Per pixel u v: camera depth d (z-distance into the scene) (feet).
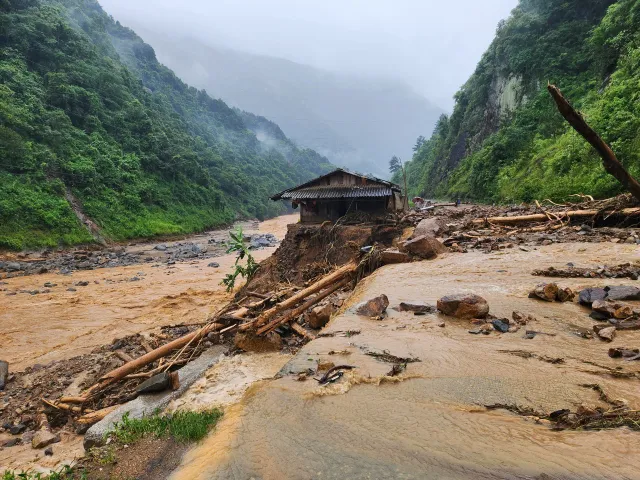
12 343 47.67
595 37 120.16
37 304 64.69
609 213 42.88
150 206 179.83
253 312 31.94
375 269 36.88
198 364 25.07
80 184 149.79
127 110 219.82
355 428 10.59
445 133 290.97
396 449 9.39
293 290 37.55
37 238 116.67
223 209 252.83
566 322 17.48
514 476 7.89
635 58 86.99
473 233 46.03
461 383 12.49
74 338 49.19
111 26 427.33
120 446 13.03
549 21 168.96
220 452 10.62
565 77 143.64
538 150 126.00
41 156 139.03
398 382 13.08
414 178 353.31
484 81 220.84
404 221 66.59
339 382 13.48
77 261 106.11
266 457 9.93
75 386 33.19
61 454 23.06
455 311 19.47
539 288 21.40
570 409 10.44
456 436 9.62
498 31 210.18
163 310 61.36
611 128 76.02
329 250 60.29
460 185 190.90
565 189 74.02
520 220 49.24
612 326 15.98
